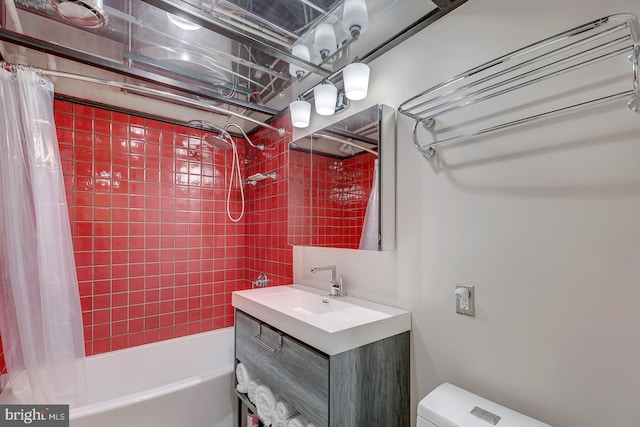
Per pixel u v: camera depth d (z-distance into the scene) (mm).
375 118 1501
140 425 1587
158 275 2375
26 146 1449
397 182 1497
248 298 1727
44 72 1510
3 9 1282
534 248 1025
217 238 2670
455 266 1244
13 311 1440
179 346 2328
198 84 2016
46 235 1475
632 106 782
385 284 1541
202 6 1314
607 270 881
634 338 834
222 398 1876
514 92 1081
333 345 1122
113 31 1491
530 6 1052
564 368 952
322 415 1149
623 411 846
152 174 2365
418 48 1418
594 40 866
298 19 1417
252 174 2732
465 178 1219
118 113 2238
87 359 2004
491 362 1122
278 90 2096
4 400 1416
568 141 957
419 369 1360
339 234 1712
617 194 867
